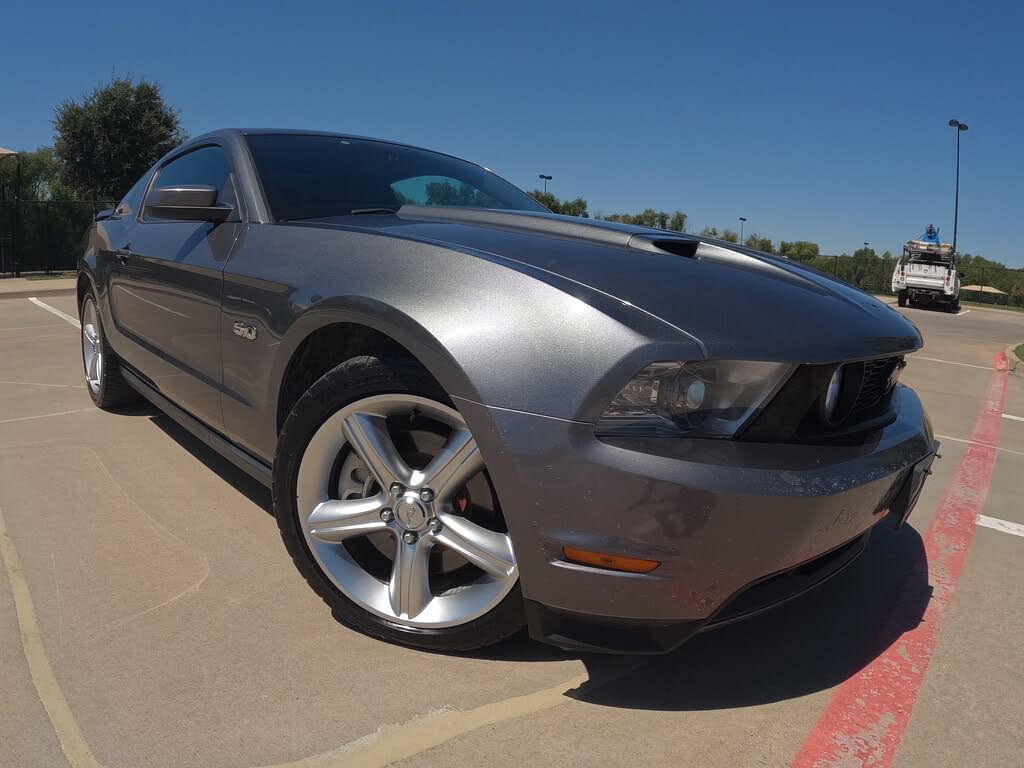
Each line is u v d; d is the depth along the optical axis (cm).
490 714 166
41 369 534
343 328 197
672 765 154
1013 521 317
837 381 165
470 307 163
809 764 157
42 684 169
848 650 203
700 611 154
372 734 157
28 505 272
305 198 251
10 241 1753
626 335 150
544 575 157
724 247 204
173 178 326
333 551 193
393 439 189
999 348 1124
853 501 159
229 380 234
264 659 182
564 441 149
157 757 148
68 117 2056
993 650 207
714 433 152
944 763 160
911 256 2323
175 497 283
